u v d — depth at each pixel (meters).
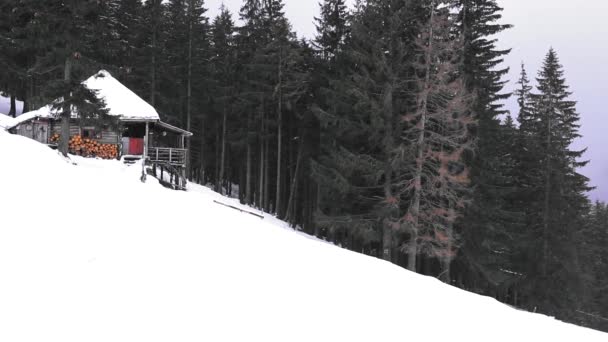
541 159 29.73
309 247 12.27
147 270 7.28
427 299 9.76
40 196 9.50
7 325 4.99
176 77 41.97
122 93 30.09
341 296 8.36
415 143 20.72
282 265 9.41
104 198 11.02
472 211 23.34
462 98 20.25
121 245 8.15
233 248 9.71
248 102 37.47
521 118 37.00
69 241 7.73
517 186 30.75
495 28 23.33
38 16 18.89
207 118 48.72
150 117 28.75
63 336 5.00
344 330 6.77
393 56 22.67
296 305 7.32
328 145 27.80
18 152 12.11
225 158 51.50
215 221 12.07
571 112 31.30
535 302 28.45
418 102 20.66
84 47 19.56
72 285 6.24
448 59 21.62
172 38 43.25
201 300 6.61
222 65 44.00
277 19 37.53
